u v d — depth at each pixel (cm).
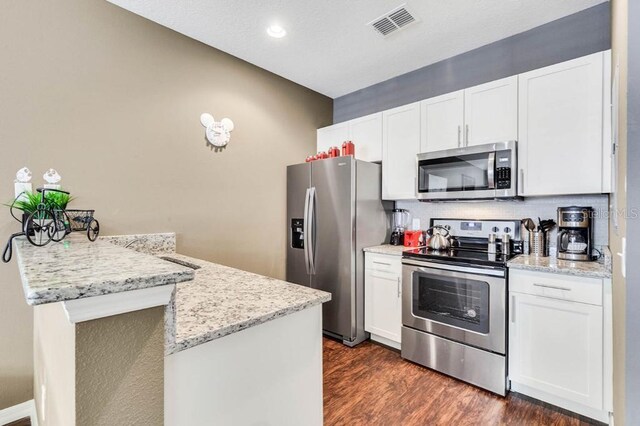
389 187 294
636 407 76
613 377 152
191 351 76
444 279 224
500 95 226
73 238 141
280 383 99
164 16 226
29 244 112
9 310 175
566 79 197
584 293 169
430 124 264
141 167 227
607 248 182
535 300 187
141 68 227
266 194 311
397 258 256
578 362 172
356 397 196
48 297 48
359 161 280
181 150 249
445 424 171
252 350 91
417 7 214
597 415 171
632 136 76
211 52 267
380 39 254
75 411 54
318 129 360
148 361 63
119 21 216
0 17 173
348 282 273
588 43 215
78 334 54
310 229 298
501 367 196
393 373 226
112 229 213
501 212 254
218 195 273
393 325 259
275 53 277
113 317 58
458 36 249
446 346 222
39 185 184
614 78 151
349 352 261
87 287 52
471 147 236
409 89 313
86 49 202
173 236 239
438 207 291
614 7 156
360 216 280
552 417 176
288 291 119
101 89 208
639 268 76
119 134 216
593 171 187
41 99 186
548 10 217
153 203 233
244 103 292
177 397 74
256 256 302
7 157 175
